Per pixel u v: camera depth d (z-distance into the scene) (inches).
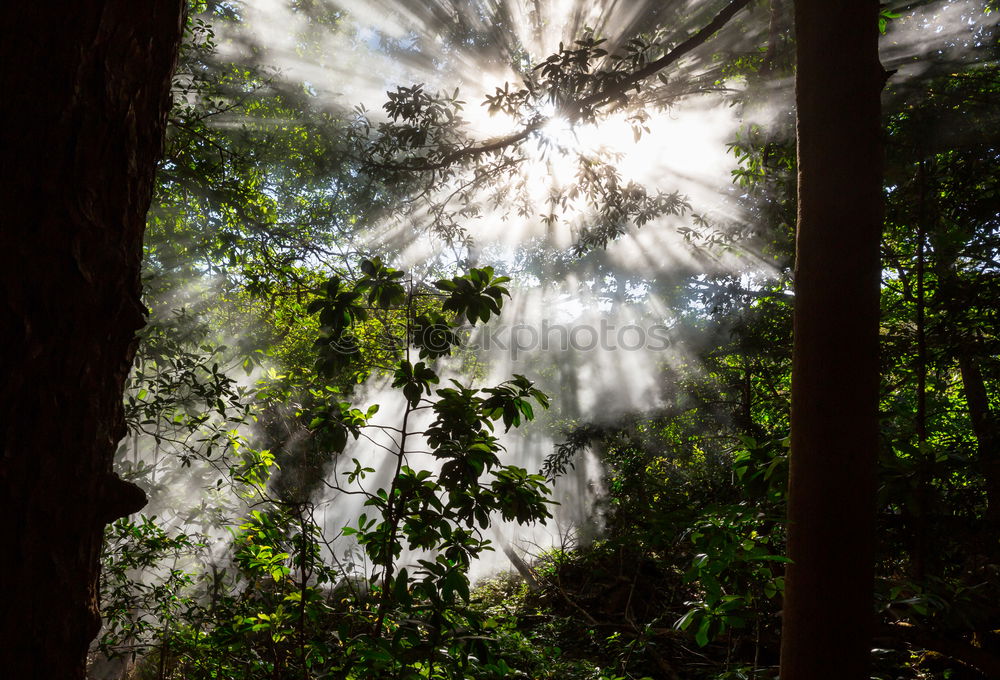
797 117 147.3
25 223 60.3
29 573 60.1
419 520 123.0
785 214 302.4
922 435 232.1
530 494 122.6
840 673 130.0
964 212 242.1
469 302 123.6
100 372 66.5
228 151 269.4
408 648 114.0
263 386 247.0
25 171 60.7
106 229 66.4
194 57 280.7
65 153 62.9
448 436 121.6
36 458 60.6
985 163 238.7
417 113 245.4
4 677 58.4
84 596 65.2
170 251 329.4
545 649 263.0
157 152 75.0
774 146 278.5
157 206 299.1
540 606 388.2
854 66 139.8
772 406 381.7
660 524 159.2
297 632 140.9
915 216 248.8
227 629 138.4
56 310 61.9
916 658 233.0
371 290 130.6
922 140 250.1
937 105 250.8
